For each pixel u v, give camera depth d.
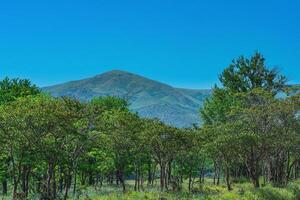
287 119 55.66
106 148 53.22
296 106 54.66
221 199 43.78
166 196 43.66
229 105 77.94
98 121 41.97
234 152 53.62
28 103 36.97
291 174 79.75
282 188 53.00
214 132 56.53
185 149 52.41
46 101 36.19
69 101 37.00
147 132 48.62
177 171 63.41
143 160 60.44
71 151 41.91
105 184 71.50
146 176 81.25
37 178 49.06
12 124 33.84
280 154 63.00
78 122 39.50
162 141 49.75
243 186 56.91
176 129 50.06
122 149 51.53
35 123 33.94
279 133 55.25
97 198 42.62
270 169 63.84
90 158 61.34
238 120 57.41
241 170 78.75
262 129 54.94
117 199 42.22
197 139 53.88
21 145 36.00
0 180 49.88
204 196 44.94
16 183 36.88
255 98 61.03
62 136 36.94
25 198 38.41
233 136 51.75
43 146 35.91
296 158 65.81
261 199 45.78
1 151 38.84
